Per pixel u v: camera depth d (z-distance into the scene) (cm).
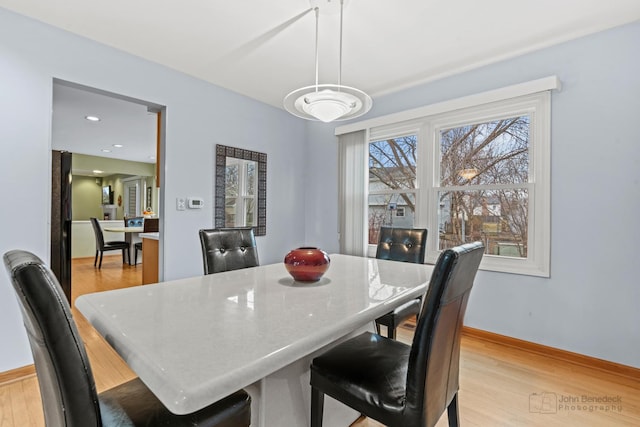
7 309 194
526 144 250
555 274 229
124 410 88
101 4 190
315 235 396
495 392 185
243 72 281
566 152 225
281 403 119
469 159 280
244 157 334
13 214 198
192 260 290
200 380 63
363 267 193
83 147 597
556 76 224
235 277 162
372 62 261
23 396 179
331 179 380
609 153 209
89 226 687
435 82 293
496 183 265
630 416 163
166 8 194
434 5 188
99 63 232
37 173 206
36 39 205
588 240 216
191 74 286
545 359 226
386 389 103
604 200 211
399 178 327
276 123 371
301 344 82
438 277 91
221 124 314
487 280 261
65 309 67
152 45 237
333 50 242
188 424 83
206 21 207
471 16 198
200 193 297
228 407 91
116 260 646
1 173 193
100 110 382
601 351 211
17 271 61
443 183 296
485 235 270
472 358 228
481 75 266
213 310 108
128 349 78
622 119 204
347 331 97
